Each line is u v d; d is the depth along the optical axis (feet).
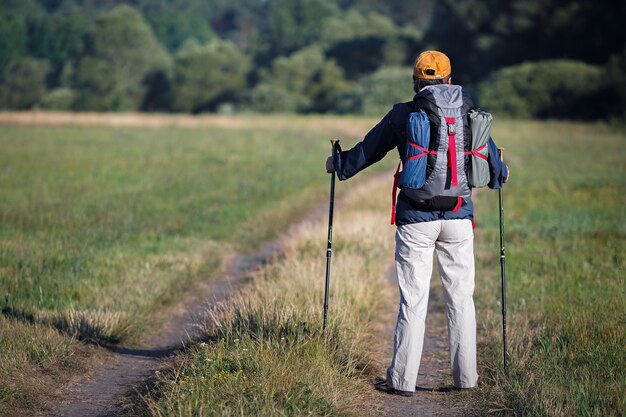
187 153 118.52
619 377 22.74
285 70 390.42
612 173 94.84
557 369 23.71
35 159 105.29
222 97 411.13
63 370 25.76
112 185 81.05
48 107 400.06
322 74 386.52
